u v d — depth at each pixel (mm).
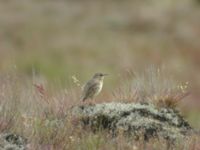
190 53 46125
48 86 20734
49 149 13008
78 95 16375
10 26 50188
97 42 48188
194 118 27484
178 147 13953
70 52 45469
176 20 53844
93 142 13625
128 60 42625
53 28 51094
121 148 13430
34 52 44562
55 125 14367
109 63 43062
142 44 47750
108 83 34562
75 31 50781
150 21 53000
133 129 14867
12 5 55875
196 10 57094
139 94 16531
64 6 56812
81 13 55281
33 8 55594
